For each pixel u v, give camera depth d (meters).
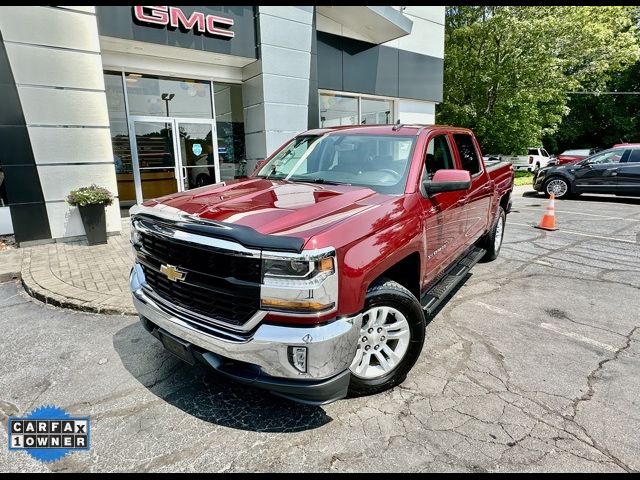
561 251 6.72
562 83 21.17
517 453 2.29
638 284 5.10
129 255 6.34
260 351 2.16
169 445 2.38
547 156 27.62
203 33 8.68
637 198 13.45
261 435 2.46
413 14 14.11
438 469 2.19
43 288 4.82
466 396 2.81
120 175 9.33
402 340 2.86
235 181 3.60
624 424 2.52
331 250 2.17
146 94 9.45
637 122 31.66
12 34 6.39
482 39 20.81
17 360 3.32
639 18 24.52
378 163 3.44
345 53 12.20
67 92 6.96
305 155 3.87
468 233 4.45
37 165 6.88
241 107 10.82
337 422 2.56
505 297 4.66
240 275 2.22
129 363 3.28
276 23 9.57
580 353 3.38
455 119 23.09
